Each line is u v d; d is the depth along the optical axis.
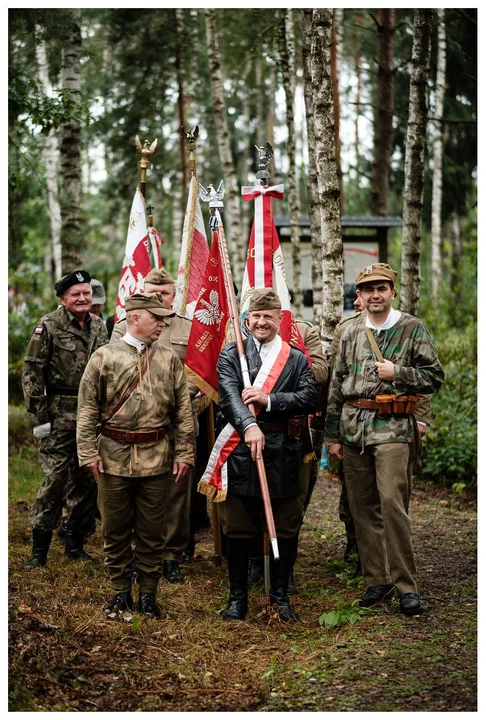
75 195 10.30
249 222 24.52
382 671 4.05
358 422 5.08
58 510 5.82
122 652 4.35
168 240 22.95
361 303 5.61
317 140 6.22
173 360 4.92
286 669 4.18
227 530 4.91
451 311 13.98
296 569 6.05
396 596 5.22
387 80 14.03
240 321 5.69
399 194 18.70
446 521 7.33
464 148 17.80
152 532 4.87
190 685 4.04
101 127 14.97
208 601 5.27
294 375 4.88
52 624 4.51
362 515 5.18
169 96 15.93
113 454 4.78
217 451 4.87
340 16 15.85
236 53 14.20
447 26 14.67
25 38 10.19
